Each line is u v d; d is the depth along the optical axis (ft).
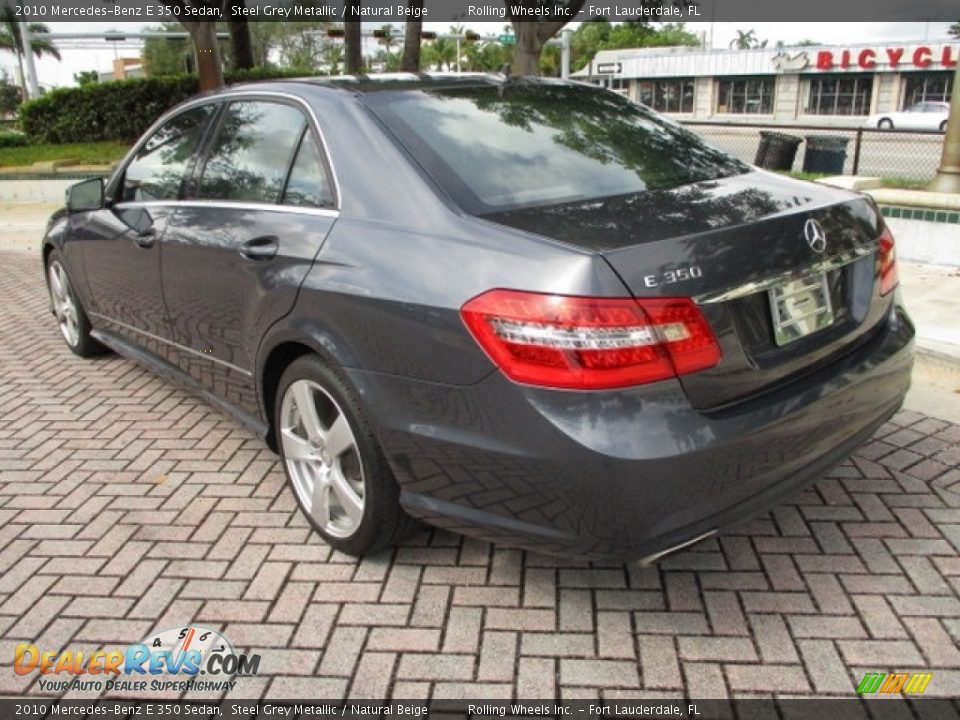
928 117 110.42
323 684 8.45
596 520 7.82
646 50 187.62
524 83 12.19
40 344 20.13
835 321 9.34
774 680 8.27
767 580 9.75
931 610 9.16
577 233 8.18
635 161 10.48
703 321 7.86
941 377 15.57
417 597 9.70
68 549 10.93
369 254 9.20
